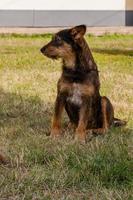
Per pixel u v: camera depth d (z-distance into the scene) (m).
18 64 15.59
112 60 16.75
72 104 7.79
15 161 6.40
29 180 5.75
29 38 24.30
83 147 6.98
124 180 5.79
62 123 8.38
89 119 7.86
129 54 18.70
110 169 5.89
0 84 12.19
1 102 9.94
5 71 14.23
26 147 6.90
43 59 16.67
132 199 5.28
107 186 5.67
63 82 7.75
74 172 5.97
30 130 7.94
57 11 27.36
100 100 7.99
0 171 6.07
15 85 12.07
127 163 6.12
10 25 26.78
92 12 27.84
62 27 27.47
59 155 6.54
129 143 7.22
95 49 20.17
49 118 8.80
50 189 5.61
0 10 26.58
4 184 5.66
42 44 21.83
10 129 8.00
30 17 27.03
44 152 6.66
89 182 5.76
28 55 17.66
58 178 5.82
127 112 9.34
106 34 26.08
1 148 6.89
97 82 7.86
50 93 11.01
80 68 7.68
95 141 7.30
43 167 6.26
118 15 28.12
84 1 27.66
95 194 5.50
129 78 13.20
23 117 8.89
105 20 28.05
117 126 8.21
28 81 12.69
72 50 7.66
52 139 7.43
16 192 5.50
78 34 7.66
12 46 20.86
